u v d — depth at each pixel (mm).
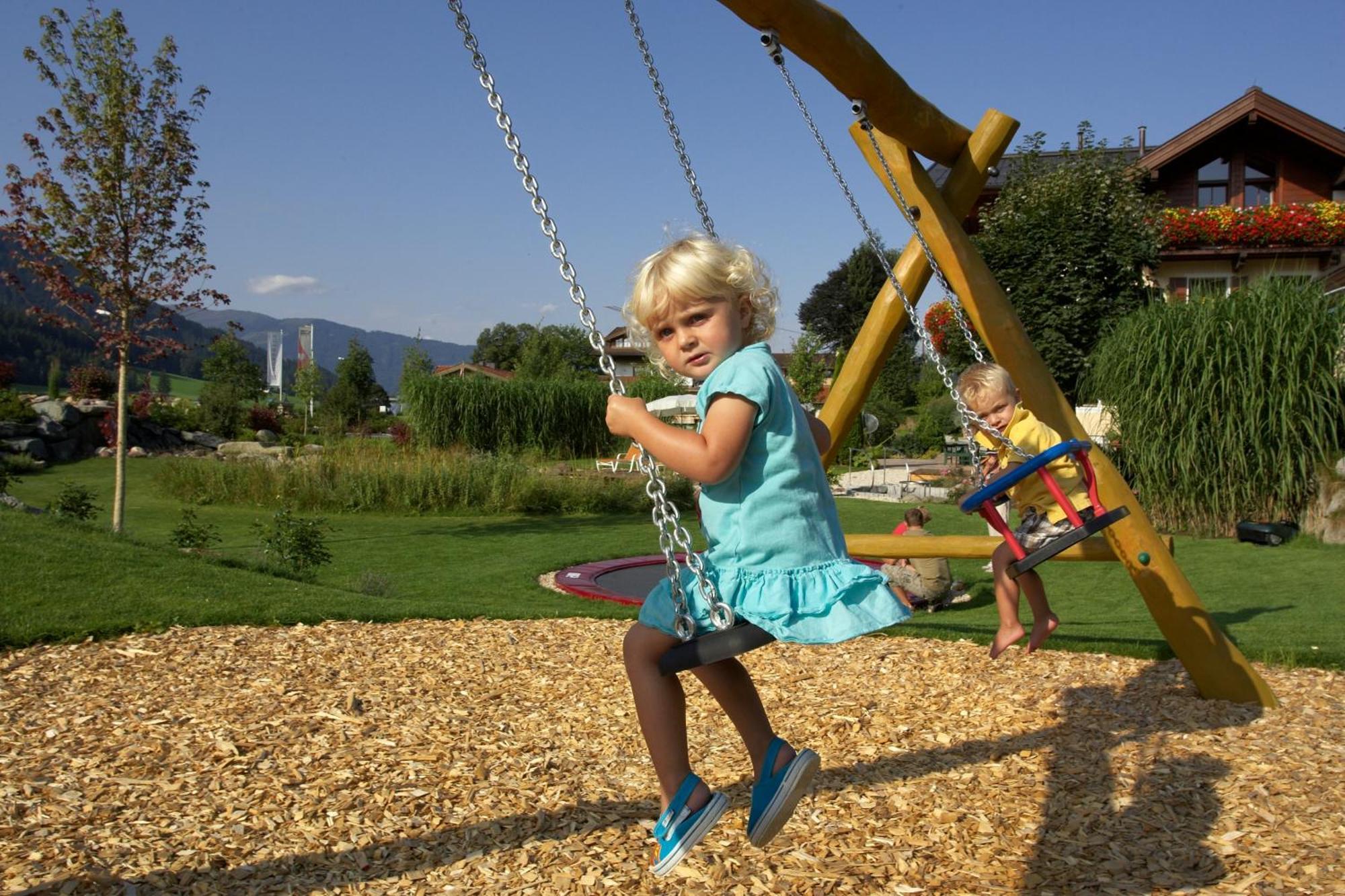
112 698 4672
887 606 2039
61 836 3125
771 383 2080
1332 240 20484
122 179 11742
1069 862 3018
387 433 41594
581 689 4992
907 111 4504
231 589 7219
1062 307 16438
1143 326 13320
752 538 2055
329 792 3545
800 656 5695
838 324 68250
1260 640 6152
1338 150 21219
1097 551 4977
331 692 4816
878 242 4133
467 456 18828
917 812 3396
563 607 8477
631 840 3162
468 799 3498
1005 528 3285
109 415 22641
